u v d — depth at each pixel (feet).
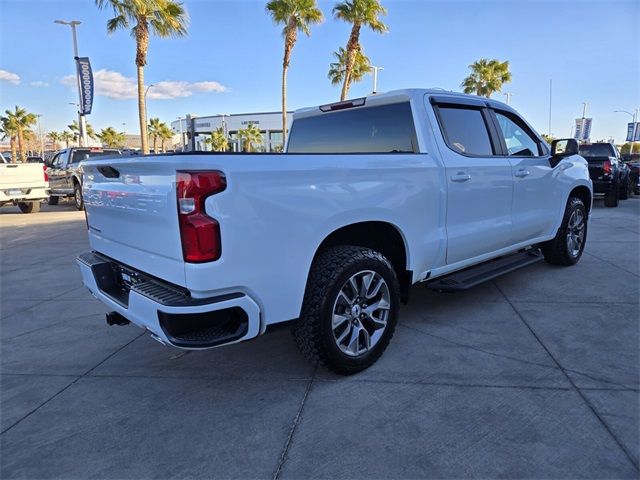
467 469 7.24
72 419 9.02
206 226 7.68
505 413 8.68
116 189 9.72
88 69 76.95
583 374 10.08
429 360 10.94
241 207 8.00
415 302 15.14
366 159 10.12
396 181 10.64
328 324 9.53
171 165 7.79
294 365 10.99
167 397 9.75
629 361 10.64
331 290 9.45
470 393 9.43
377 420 8.59
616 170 40.91
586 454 7.50
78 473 7.46
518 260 15.24
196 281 7.78
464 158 12.66
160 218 8.28
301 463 7.50
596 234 27.12
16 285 19.22
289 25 76.48
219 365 11.13
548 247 18.49
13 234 32.81
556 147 16.16
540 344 11.66
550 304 14.60
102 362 11.59
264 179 8.29
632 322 12.95
